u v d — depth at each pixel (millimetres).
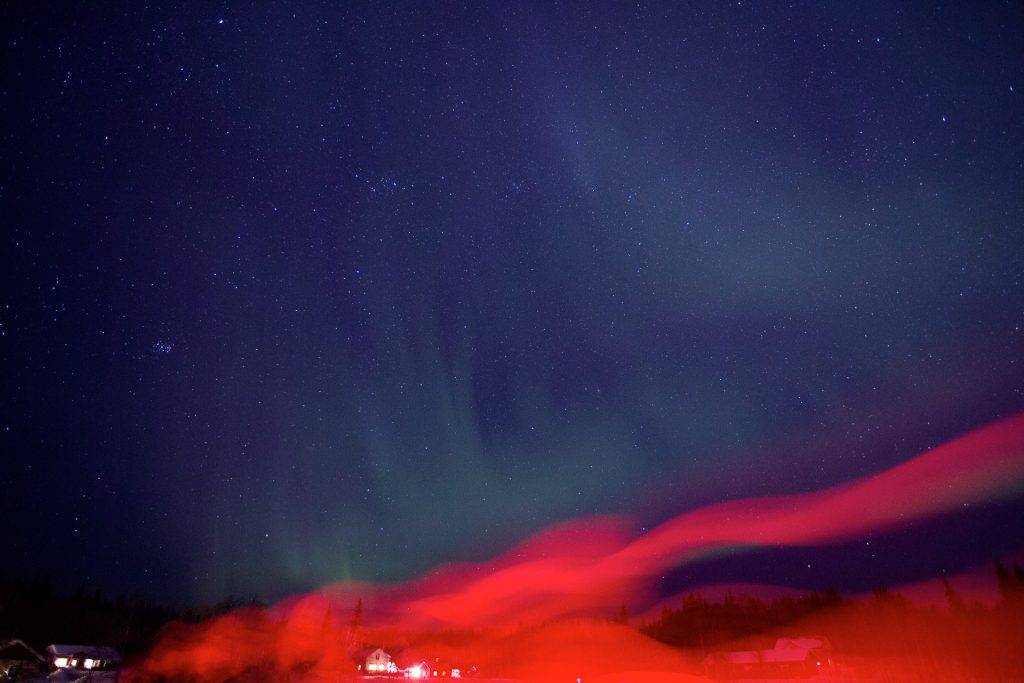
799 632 77500
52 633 57594
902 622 67625
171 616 62000
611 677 64375
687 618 92500
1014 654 51125
